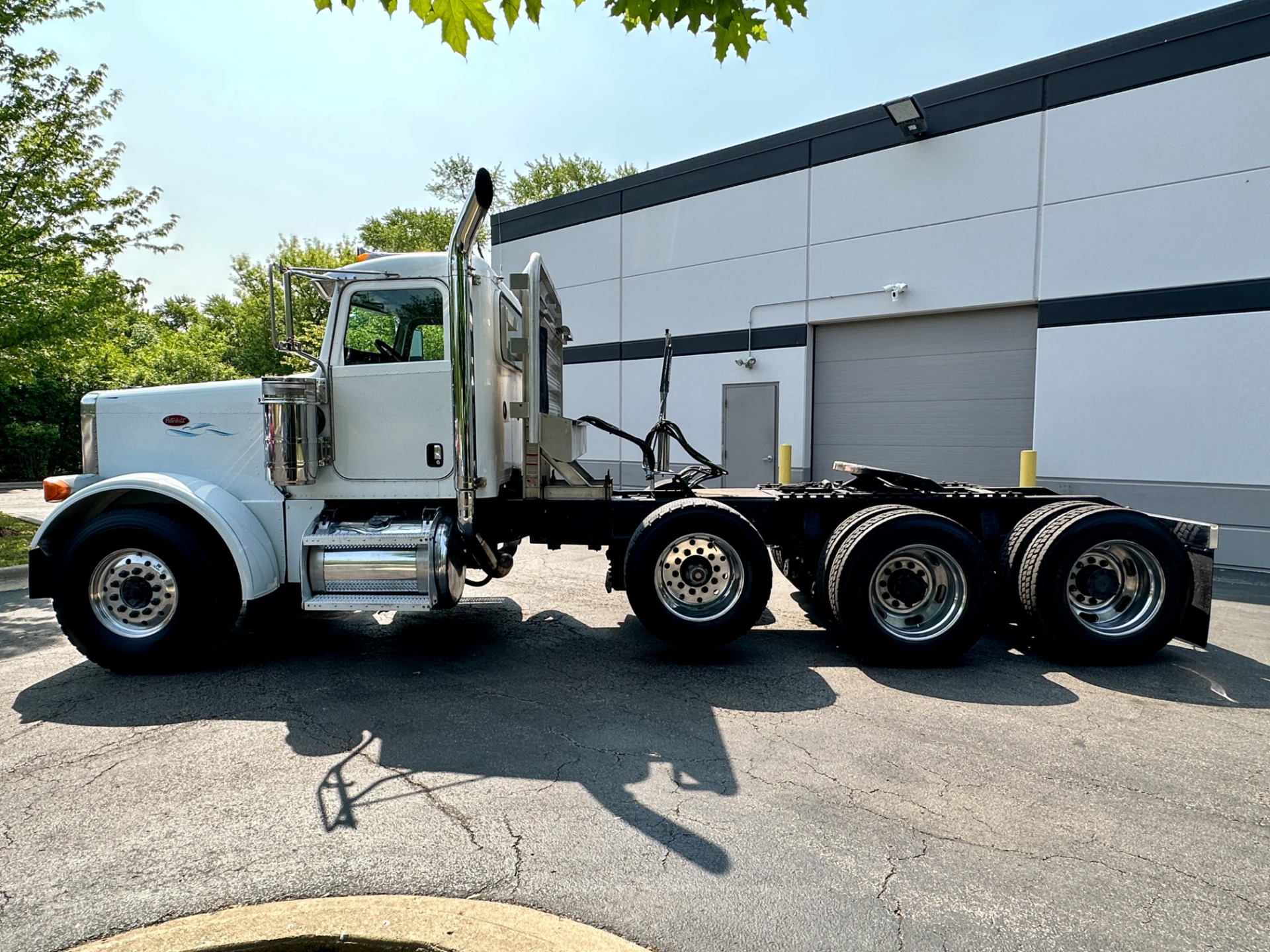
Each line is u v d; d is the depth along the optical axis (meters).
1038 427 9.32
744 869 2.52
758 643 5.43
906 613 4.92
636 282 12.95
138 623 4.65
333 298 4.91
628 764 3.36
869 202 10.47
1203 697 4.27
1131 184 8.62
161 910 2.30
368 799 3.03
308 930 2.17
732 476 12.00
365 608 4.61
